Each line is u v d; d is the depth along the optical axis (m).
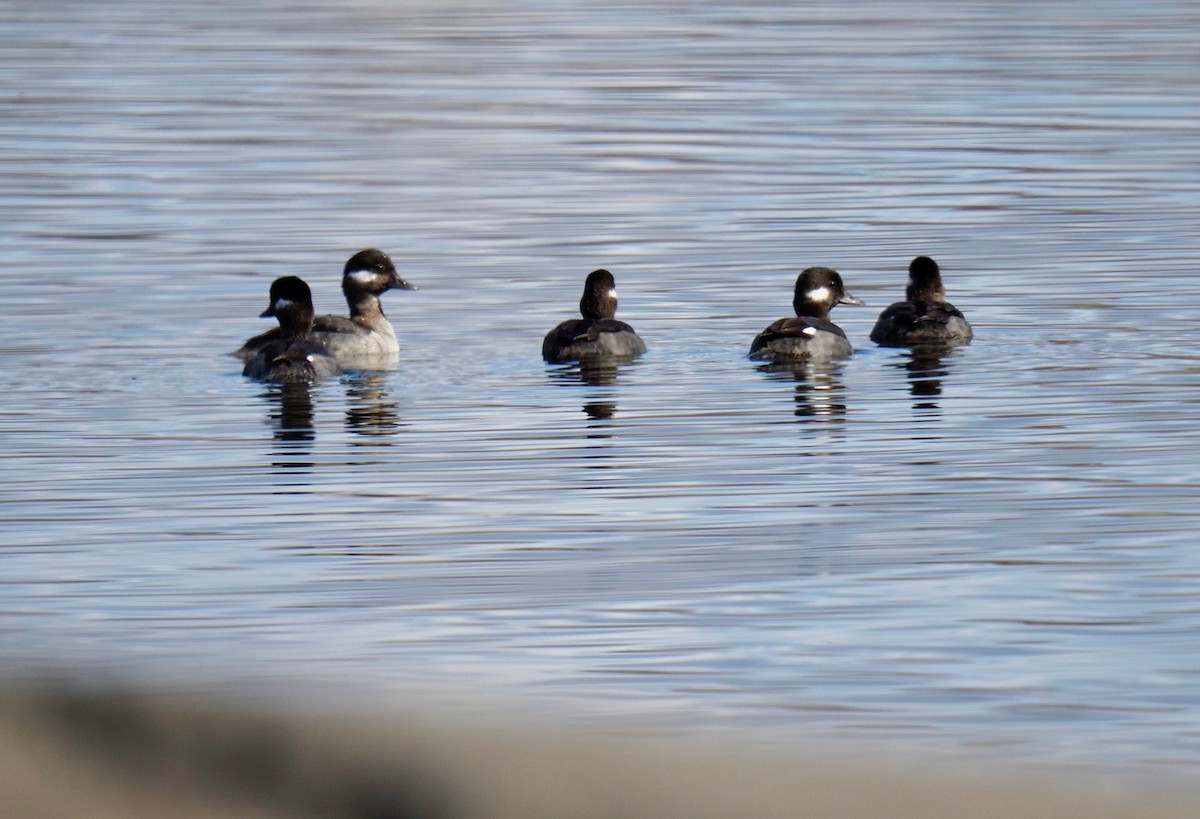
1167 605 14.72
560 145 40.38
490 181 36.59
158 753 11.20
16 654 13.89
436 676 13.31
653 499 18.02
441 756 11.12
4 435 20.66
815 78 48.38
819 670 13.43
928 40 55.03
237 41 57.50
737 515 17.44
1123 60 50.19
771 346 23.69
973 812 10.54
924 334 24.56
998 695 12.88
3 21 62.28
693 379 22.95
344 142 40.94
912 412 21.11
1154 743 11.90
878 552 16.25
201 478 19.00
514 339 25.44
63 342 24.92
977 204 33.56
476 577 15.81
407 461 19.53
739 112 43.81
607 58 52.97
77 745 11.28
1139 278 27.73
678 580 15.62
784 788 10.88
